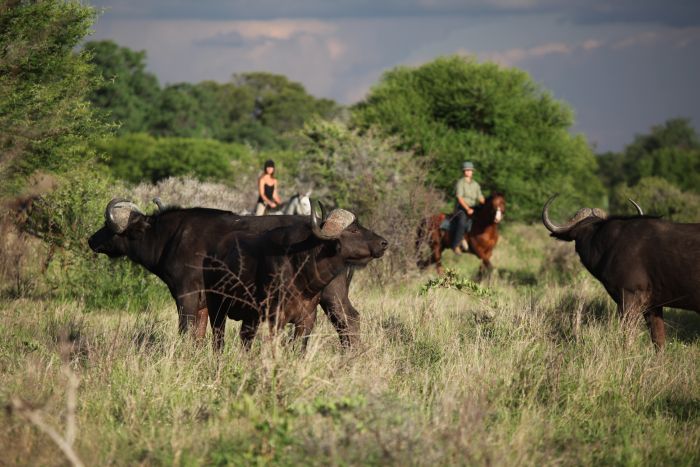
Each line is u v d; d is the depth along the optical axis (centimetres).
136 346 2744
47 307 3888
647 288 3231
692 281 3095
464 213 6231
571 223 3519
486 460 1809
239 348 2634
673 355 3092
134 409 2177
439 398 2262
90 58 4119
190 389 2361
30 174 3941
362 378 2281
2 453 1856
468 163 6475
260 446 1886
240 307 2817
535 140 9588
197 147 14938
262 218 2942
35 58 3847
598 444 2088
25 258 4575
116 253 3173
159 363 2517
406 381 2514
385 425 1916
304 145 7400
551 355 2675
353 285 4856
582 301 3825
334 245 2577
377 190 6381
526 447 1973
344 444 1841
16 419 2025
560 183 10025
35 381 2400
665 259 3156
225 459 1830
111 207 3061
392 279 5184
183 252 2944
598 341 2992
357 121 9506
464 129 9625
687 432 2233
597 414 2369
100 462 1845
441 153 9106
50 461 1828
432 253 6269
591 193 14900
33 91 3716
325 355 2520
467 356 2758
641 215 3359
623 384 2561
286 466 1800
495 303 3525
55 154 3931
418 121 9388
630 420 2328
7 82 3672
